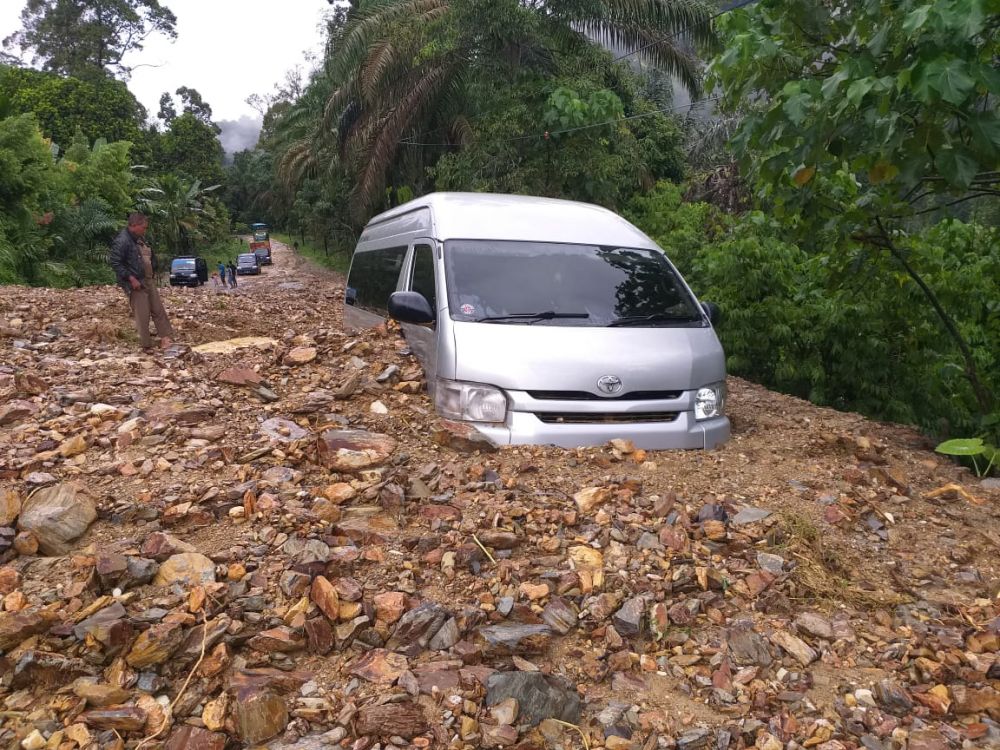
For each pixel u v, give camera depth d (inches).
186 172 2898.6
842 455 229.3
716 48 604.7
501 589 141.2
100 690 108.4
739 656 131.3
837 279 290.4
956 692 121.5
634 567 152.7
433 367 220.5
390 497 166.1
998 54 195.3
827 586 154.4
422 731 108.2
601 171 776.9
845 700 121.3
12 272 933.2
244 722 105.9
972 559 170.1
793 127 203.9
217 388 235.5
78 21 2571.4
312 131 1390.3
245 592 131.6
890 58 189.9
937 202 286.4
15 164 1002.7
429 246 243.4
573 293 226.2
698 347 220.4
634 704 119.6
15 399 220.2
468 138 839.7
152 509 153.1
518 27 756.0
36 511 144.3
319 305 631.2
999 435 262.2
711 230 617.0
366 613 129.5
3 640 112.9
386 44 837.8
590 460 198.2
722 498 186.7
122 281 326.6
